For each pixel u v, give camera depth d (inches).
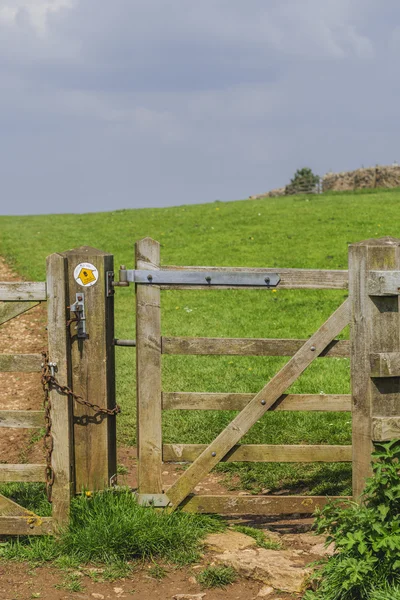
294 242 919.0
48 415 204.4
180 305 662.5
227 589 180.4
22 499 226.4
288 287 213.6
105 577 185.5
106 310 212.4
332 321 211.3
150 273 212.4
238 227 1061.1
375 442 202.7
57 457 204.8
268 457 216.5
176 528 202.1
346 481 254.2
